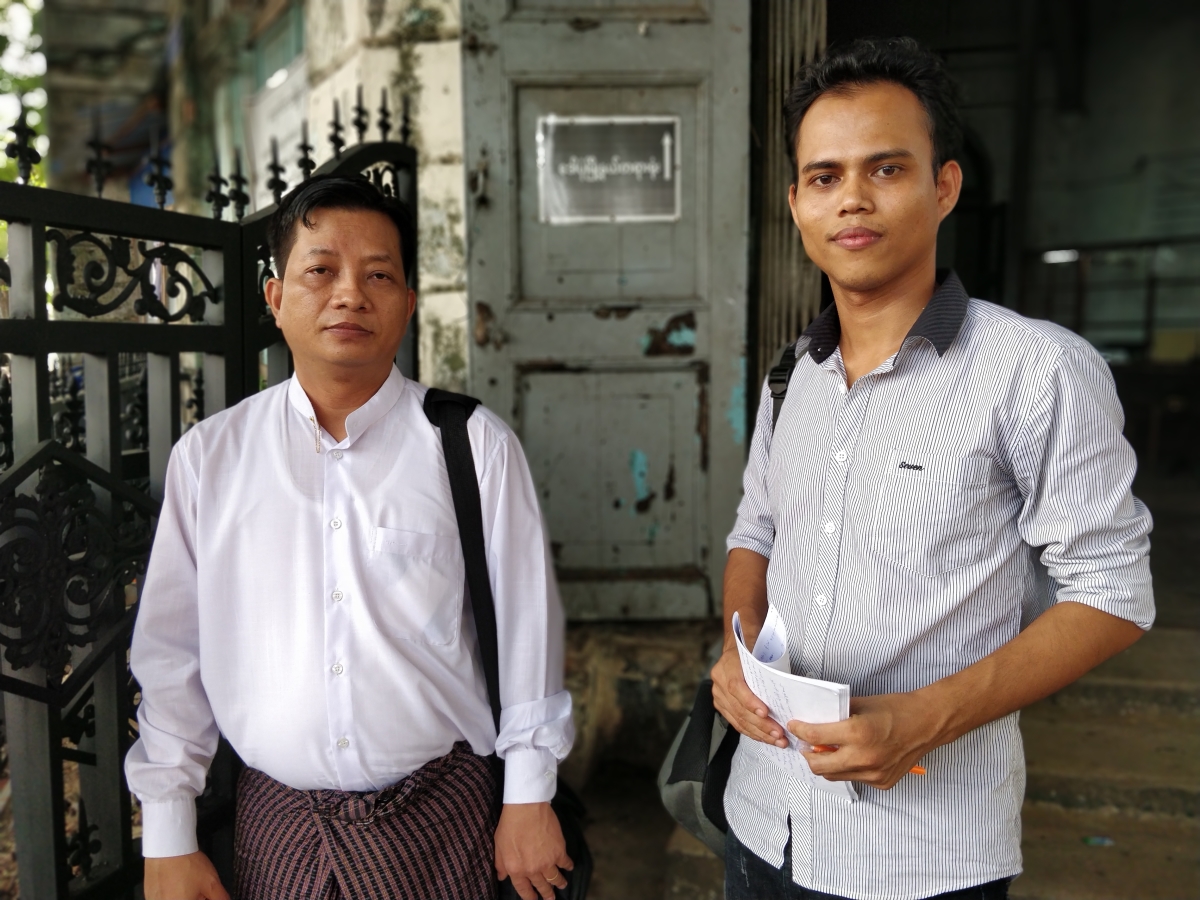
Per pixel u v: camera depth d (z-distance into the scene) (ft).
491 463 4.67
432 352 10.30
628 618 10.21
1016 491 3.88
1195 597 12.18
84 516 5.25
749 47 9.44
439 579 4.52
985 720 3.60
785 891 4.18
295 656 4.35
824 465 4.16
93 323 5.19
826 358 4.35
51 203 4.89
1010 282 19.97
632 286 9.88
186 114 20.84
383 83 10.23
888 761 3.48
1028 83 22.45
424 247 10.19
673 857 8.04
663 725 9.63
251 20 17.67
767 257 9.68
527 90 9.66
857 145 3.83
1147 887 7.45
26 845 5.32
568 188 9.77
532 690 4.75
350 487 4.44
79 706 5.55
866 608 3.92
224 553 4.40
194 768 4.56
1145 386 24.63
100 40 22.91
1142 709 9.68
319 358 4.40
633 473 10.09
